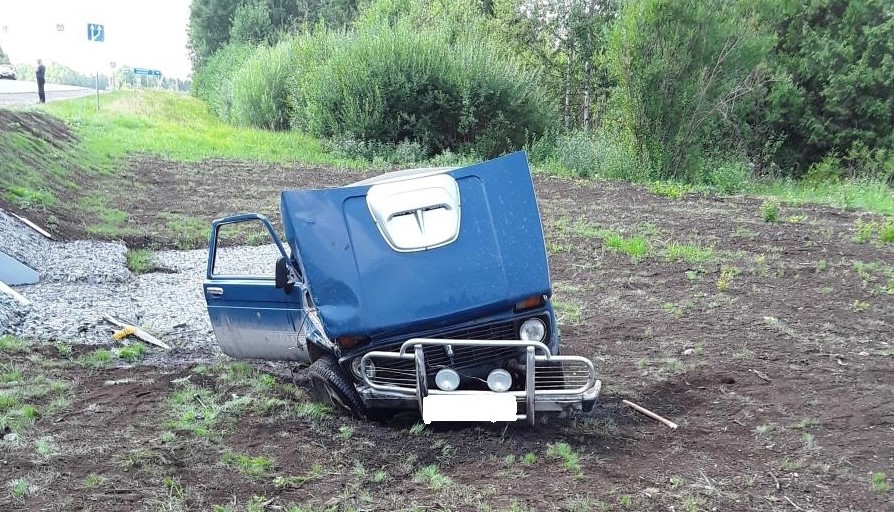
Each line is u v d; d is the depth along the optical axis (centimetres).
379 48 2933
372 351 558
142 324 914
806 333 830
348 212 588
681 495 479
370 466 527
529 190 598
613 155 2402
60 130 2333
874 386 664
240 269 1212
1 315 859
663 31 2317
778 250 1291
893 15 2838
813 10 2948
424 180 605
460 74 2878
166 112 4075
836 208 1816
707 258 1223
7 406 628
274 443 564
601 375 705
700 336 823
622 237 1408
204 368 733
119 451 549
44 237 1302
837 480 498
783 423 589
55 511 464
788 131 3020
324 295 565
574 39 3288
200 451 551
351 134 2884
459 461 533
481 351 566
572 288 1044
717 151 2675
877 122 2917
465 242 577
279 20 6234
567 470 514
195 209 1736
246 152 2769
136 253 1320
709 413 616
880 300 970
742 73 2505
